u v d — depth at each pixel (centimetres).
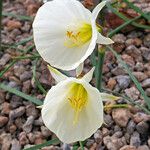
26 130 34
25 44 41
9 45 40
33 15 44
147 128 33
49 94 22
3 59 40
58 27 23
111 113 34
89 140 33
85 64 38
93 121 23
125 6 40
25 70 38
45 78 37
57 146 33
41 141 33
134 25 39
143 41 40
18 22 43
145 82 36
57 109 23
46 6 23
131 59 38
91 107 22
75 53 23
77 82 22
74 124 23
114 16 40
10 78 38
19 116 35
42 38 23
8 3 46
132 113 34
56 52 23
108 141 32
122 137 33
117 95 35
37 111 35
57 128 23
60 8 23
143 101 35
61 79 23
